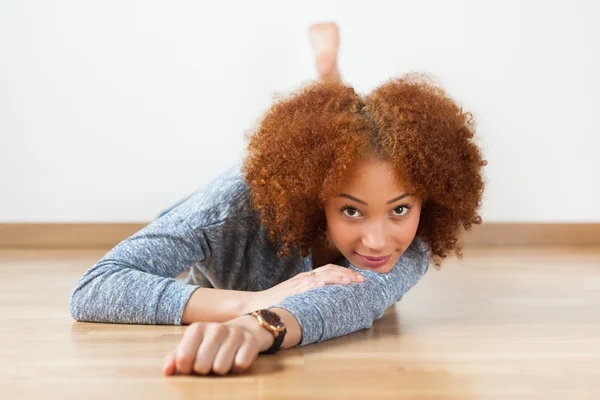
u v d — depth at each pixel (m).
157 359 1.22
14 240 3.36
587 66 3.43
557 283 2.22
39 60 3.33
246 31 3.37
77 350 1.28
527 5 3.40
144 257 1.45
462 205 1.39
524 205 3.48
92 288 1.43
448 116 1.36
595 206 3.49
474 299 1.89
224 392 1.05
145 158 3.40
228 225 1.46
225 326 1.15
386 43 3.40
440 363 1.22
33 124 3.35
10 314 1.63
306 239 1.43
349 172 1.26
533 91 3.44
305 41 3.37
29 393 1.05
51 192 3.38
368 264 1.35
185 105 3.39
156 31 3.35
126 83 3.37
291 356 1.24
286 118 1.36
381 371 1.17
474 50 3.42
